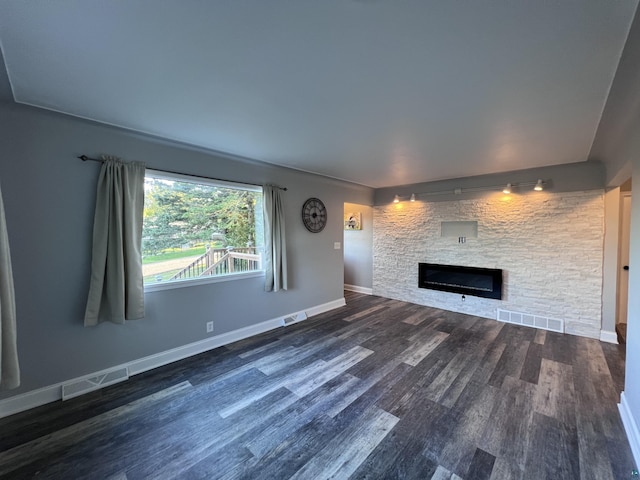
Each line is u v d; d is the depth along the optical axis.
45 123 2.24
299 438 1.90
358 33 1.27
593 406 2.21
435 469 1.64
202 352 3.24
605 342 3.48
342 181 5.00
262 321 3.89
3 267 1.78
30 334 2.22
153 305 2.88
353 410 2.19
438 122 2.30
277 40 1.33
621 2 1.07
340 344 3.45
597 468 1.64
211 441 1.87
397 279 5.59
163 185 3.04
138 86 1.77
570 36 1.27
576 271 3.71
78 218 2.41
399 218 5.51
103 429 1.98
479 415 2.12
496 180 4.31
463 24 1.21
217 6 1.11
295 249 4.34
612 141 2.67
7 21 1.18
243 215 3.75
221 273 3.52
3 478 1.59
